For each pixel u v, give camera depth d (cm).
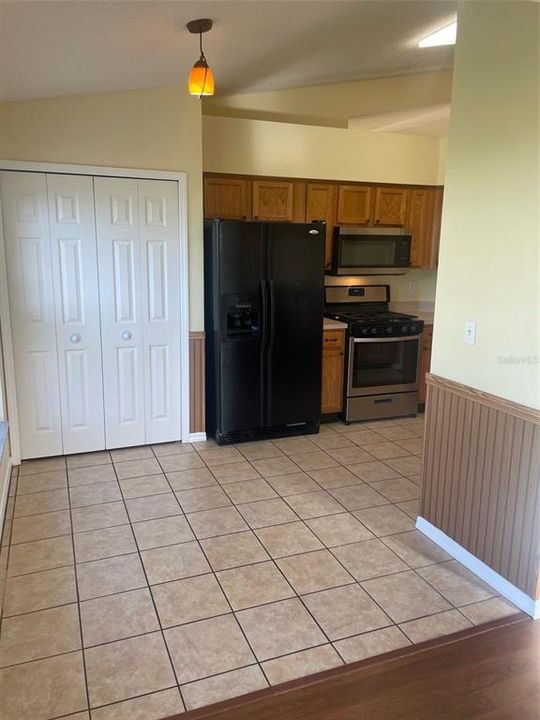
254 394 418
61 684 189
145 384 400
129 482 349
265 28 262
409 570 258
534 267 214
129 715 177
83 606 229
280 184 460
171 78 341
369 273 529
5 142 334
